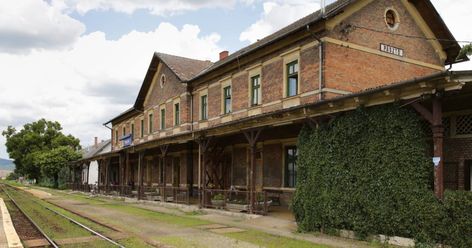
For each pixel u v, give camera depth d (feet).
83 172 205.67
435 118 32.99
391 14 65.05
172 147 99.91
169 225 51.03
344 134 40.32
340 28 58.08
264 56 68.59
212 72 83.56
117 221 56.13
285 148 65.05
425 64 67.87
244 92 73.51
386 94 35.76
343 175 40.01
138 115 127.85
